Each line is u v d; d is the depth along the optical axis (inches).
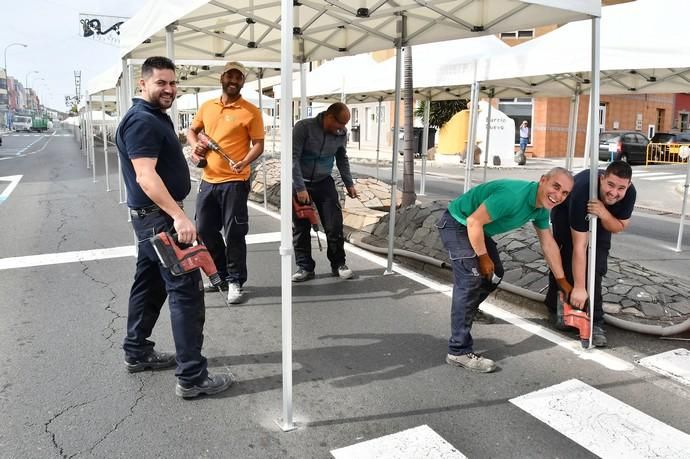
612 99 1144.2
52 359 152.3
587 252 160.7
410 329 176.4
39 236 309.3
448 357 152.2
